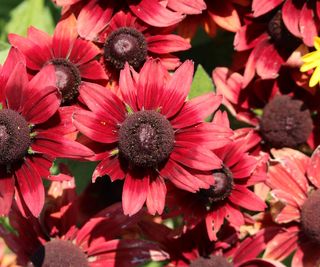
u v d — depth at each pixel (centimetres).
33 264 49
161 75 46
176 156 45
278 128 53
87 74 49
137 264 49
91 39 49
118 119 46
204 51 58
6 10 61
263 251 53
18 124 44
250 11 53
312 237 50
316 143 53
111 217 50
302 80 52
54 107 44
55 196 50
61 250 49
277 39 52
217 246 50
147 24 50
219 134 45
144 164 45
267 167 50
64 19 50
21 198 45
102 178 55
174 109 46
